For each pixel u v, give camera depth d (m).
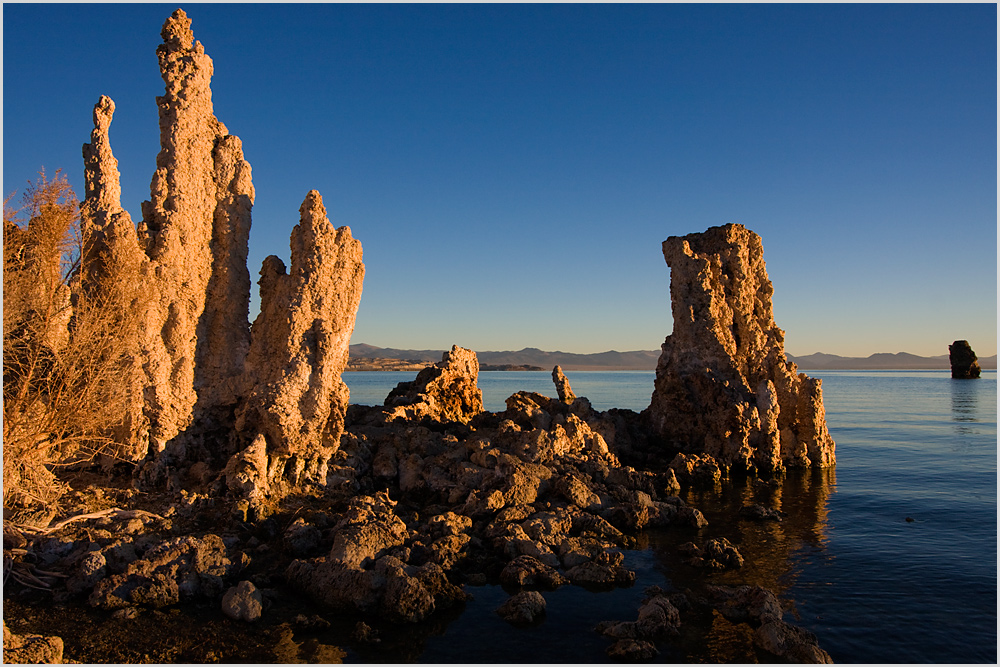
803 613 22.92
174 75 30.88
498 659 18.91
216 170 32.69
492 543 27.81
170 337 29.75
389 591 21.14
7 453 22.70
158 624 19.73
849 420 94.44
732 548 28.02
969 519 35.78
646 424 54.84
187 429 30.62
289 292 31.64
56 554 22.73
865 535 32.50
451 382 53.34
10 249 25.38
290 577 22.89
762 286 52.62
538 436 38.50
